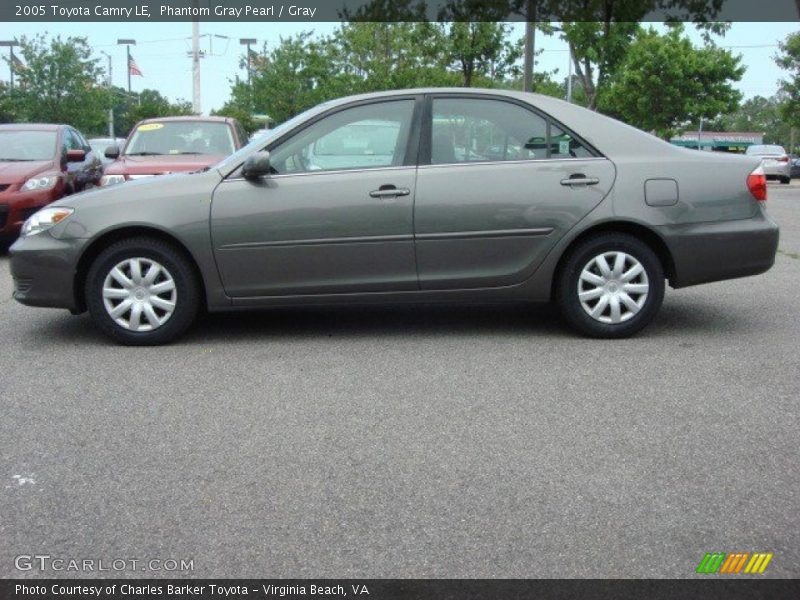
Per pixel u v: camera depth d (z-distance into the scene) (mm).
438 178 6055
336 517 3545
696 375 5387
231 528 3467
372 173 6070
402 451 4219
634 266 6164
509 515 3541
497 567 3154
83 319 7191
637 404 4863
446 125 6172
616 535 3369
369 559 3221
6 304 7859
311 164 6137
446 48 19984
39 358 5961
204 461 4125
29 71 34469
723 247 6121
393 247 6059
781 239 12195
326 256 6066
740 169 6199
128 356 5992
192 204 6043
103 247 6223
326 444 4320
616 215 6035
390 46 27234
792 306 7367
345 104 6219
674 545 3293
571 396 5012
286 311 7402
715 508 3582
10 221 10555
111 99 39125
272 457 4164
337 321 7008
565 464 4039
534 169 6086
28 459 4172
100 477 3961
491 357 5855
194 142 11609
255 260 6070
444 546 3303
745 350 5949
